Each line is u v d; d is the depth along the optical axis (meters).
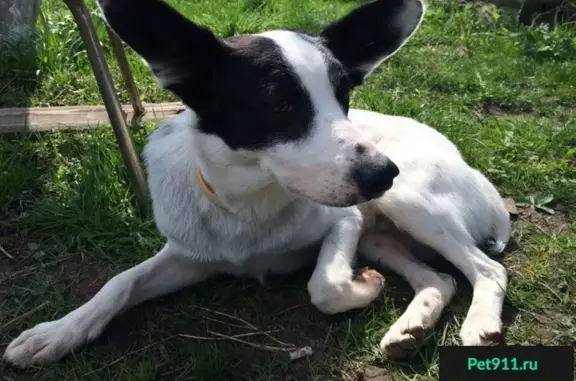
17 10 1.35
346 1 1.90
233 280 0.83
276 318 0.77
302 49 0.66
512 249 0.89
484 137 1.17
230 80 0.66
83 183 0.96
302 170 0.63
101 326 0.72
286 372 0.69
